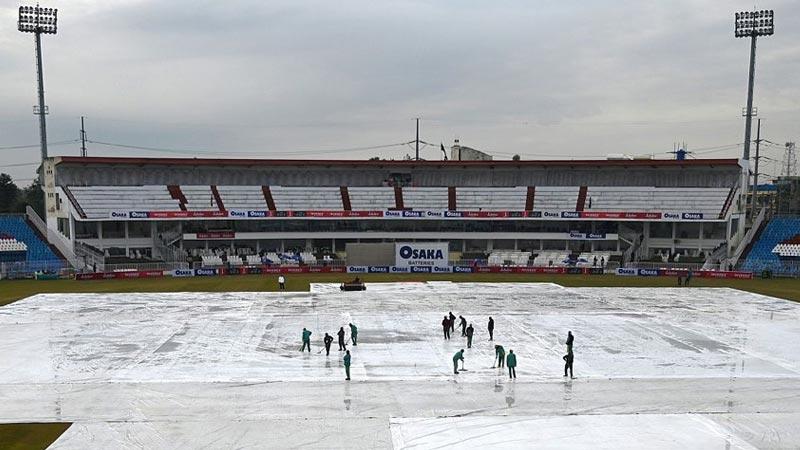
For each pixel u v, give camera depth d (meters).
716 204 86.75
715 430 25.06
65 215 80.88
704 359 35.72
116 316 47.62
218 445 23.14
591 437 24.25
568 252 89.00
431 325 44.72
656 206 88.62
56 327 43.50
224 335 41.16
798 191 127.38
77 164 88.25
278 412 26.66
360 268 78.75
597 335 41.78
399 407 27.38
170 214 82.56
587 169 98.00
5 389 29.56
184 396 28.67
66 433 24.22
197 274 74.75
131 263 76.69
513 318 47.59
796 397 29.14
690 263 79.44
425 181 99.88
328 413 26.58
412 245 78.94
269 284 66.94
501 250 91.94
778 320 47.34
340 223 91.75
